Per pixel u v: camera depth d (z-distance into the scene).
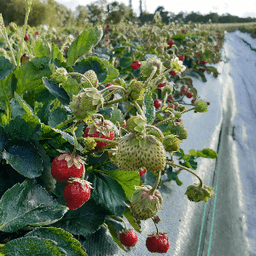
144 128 0.18
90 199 0.28
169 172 0.57
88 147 0.21
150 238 0.33
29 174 0.19
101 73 0.33
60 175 0.20
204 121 1.06
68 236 0.20
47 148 0.23
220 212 0.71
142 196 0.23
